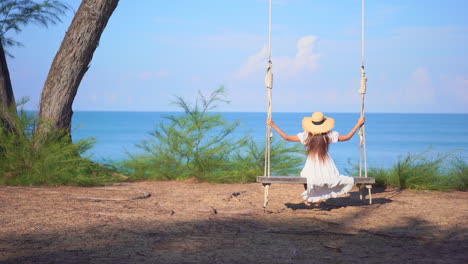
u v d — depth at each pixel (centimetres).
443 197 788
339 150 4388
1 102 1007
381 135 7831
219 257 399
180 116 1074
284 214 609
